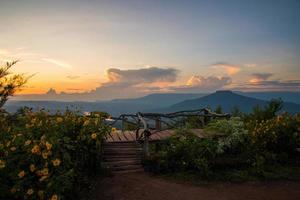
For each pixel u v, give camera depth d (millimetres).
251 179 11070
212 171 11562
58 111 11367
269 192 9898
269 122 14227
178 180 10961
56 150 8203
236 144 13312
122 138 14602
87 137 10477
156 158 12047
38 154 7547
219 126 14414
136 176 11336
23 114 9484
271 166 12250
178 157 12102
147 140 12656
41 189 7289
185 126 14805
